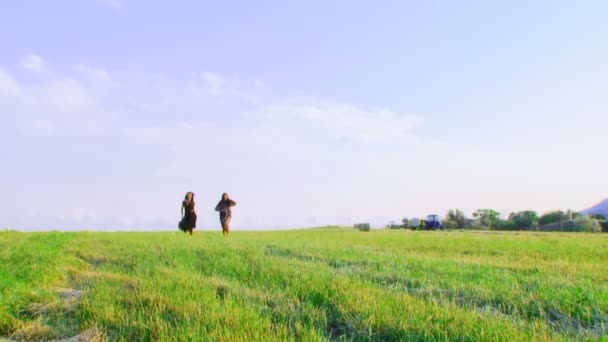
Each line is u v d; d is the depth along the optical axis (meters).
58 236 25.41
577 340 6.62
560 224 56.22
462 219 74.38
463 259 16.11
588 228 51.91
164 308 8.10
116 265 14.56
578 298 8.55
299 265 13.26
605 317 7.78
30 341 7.15
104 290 9.51
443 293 9.55
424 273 11.90
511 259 16.30
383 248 20.66
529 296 9.05
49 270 11.62
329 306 8.52
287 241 23.61
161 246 19.77
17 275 10.87
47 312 8.44
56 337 7.26
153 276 11.43
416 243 23.84
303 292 9.33
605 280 11.62
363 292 9.13
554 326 7.46
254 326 6.97
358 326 7.39
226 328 6.84
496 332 6.54
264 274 11.60
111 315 7.80
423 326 6.95
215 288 9.88
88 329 7.28
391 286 10.10
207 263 13.78
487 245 22.30
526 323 7.40
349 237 31.03
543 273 12.50
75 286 10.97
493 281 10.67
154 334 6.86
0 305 8.17
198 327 6.86
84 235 29.83
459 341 6.55
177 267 13.04
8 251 15.16
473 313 7.57
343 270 12.38
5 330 7.58
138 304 8.41
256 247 18.83
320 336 6.73
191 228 31.52
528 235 36.91
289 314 7.93
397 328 7.04
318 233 41.84
